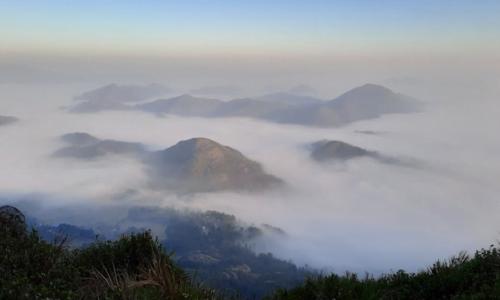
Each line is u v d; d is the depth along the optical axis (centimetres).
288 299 580
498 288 490
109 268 580
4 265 513
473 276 566
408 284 606
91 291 469
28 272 510
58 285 476
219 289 545
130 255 609
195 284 530
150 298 469
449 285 563
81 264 579
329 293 565
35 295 424
